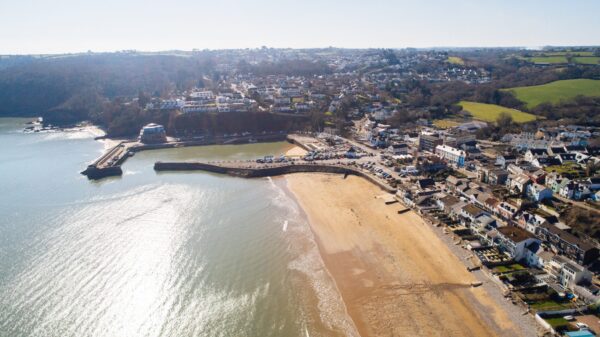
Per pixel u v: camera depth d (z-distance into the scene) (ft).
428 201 335.67
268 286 234.58
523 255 245.24
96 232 304.50
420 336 191.01
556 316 195.52
